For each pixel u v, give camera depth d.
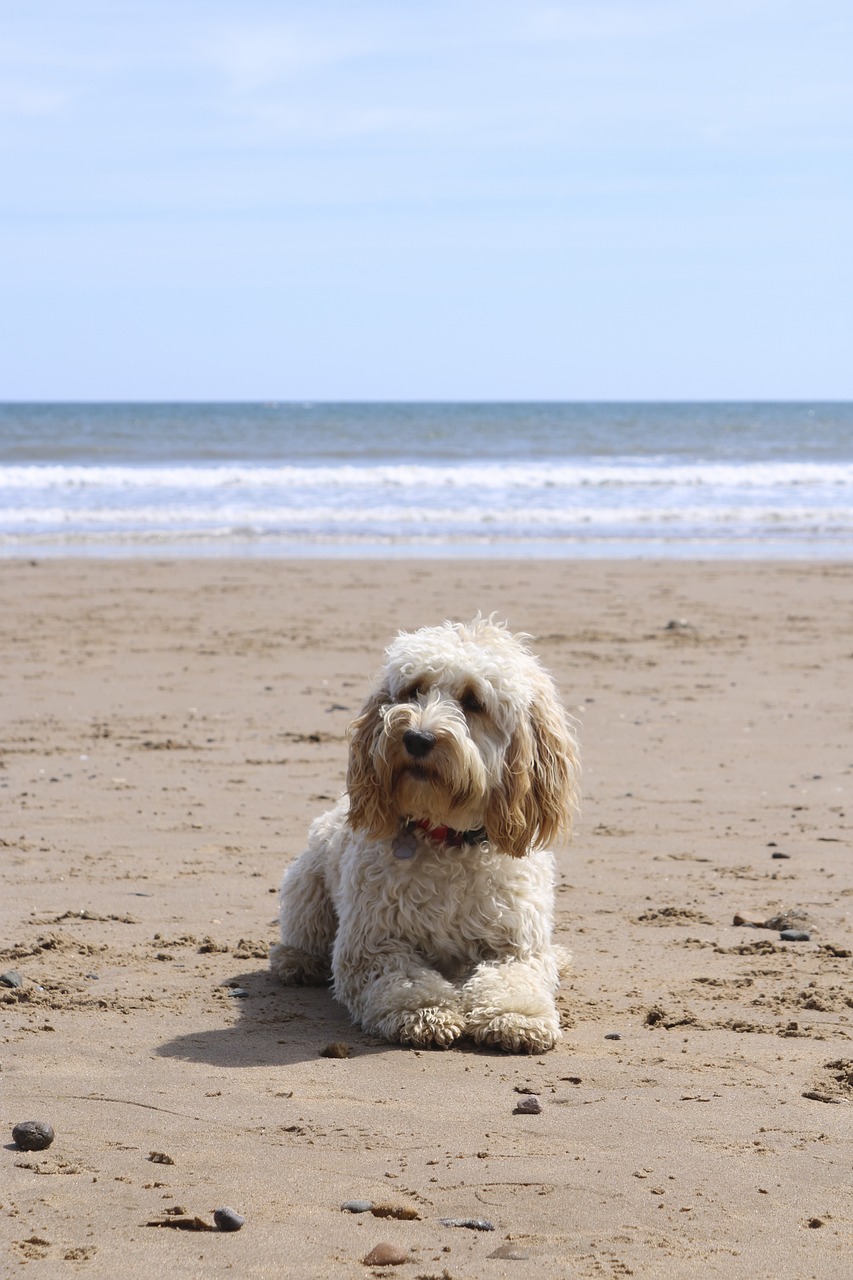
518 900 5.32
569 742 5.42
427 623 16.42
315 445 55.06
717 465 46.94
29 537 25.48
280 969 5.79
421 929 5.27
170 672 13.43
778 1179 3.72
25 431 62.75
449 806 5.04
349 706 11.87
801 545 26.06
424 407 152.25
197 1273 3.15
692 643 15.33
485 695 5.12
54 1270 3.15
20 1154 3.86
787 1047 4.93
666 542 26.30
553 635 15.66
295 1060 4.78
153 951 6.06
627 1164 3.82
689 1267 3.20
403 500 33.88
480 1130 4.09
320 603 18.02
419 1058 4.82
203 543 25.25
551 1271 3.17
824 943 6.20
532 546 25.38
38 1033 5.00
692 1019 5.23
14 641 15.13
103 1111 4.22
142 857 7.54
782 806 8.78
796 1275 3.17
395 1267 3.19
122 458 46.69
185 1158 3.84
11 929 6.29
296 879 5.88
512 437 63.75
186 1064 4.70
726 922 6.54
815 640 15.62
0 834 7.93
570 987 5.64
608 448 56.66
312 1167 3.78
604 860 7.59
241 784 9.24
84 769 9.60
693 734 10.91
